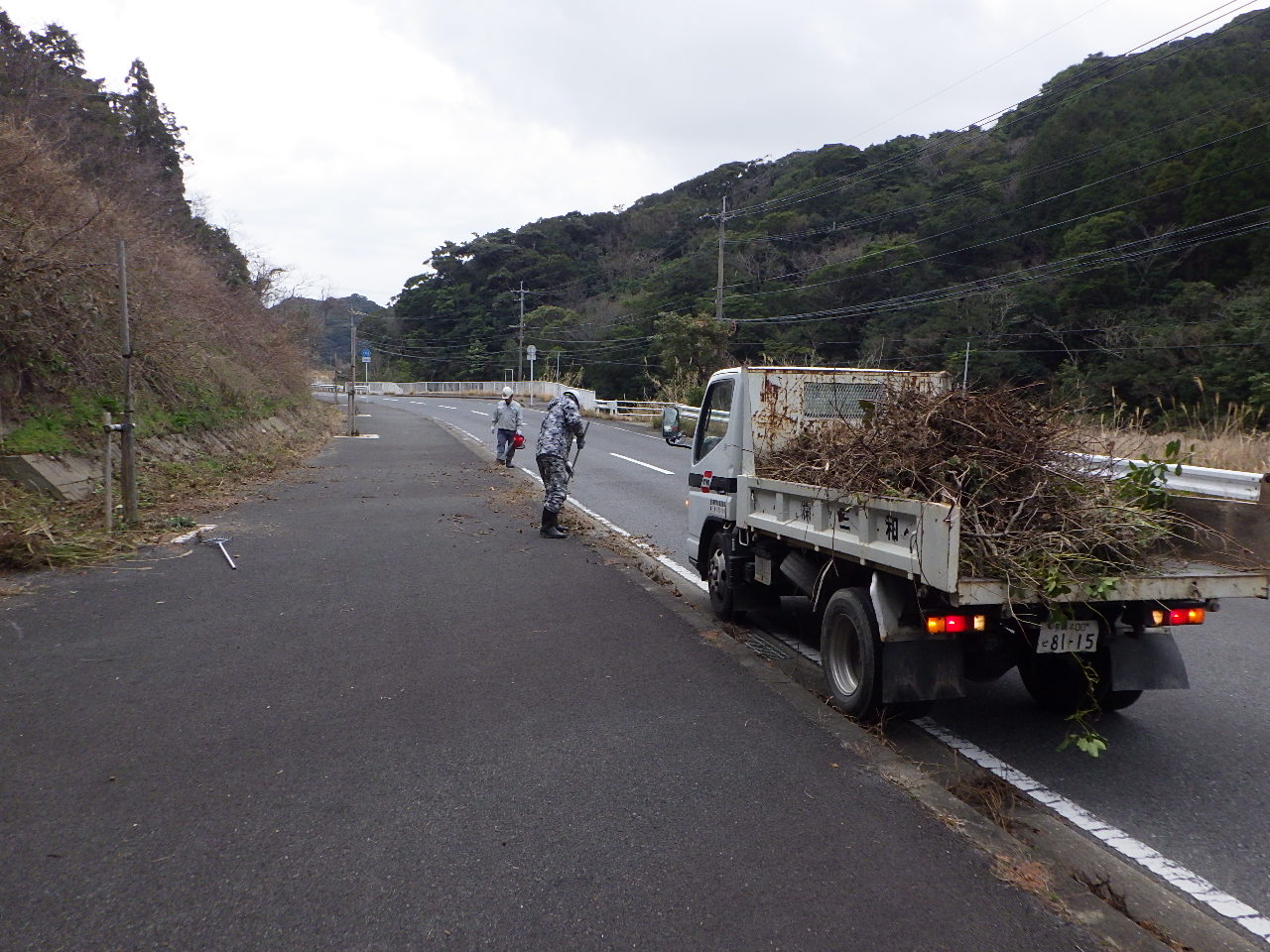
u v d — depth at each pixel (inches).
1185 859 141.3
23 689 204.2
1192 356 1054.4
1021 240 1519.4
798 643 264.1
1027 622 171.0
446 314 3393.2
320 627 259.1
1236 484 376.2
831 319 1686.8
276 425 958.4
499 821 145.3
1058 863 138.4
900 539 173.3
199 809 148.4
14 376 438.0
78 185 559.2
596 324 2586.1
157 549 363.3
